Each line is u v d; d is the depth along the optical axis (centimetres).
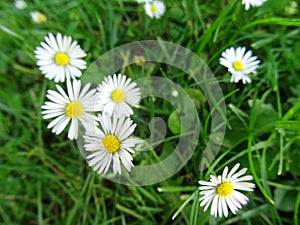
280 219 22
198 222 20
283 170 21
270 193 20
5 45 25
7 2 25
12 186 24
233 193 17
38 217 23
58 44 19
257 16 23
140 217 23
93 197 23
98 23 25
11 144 24
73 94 17
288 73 24
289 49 24
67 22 25
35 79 25
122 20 25
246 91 23
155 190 22
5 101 25
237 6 22
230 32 23
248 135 21
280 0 23
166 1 24
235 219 21
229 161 19
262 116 21
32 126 25
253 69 20
